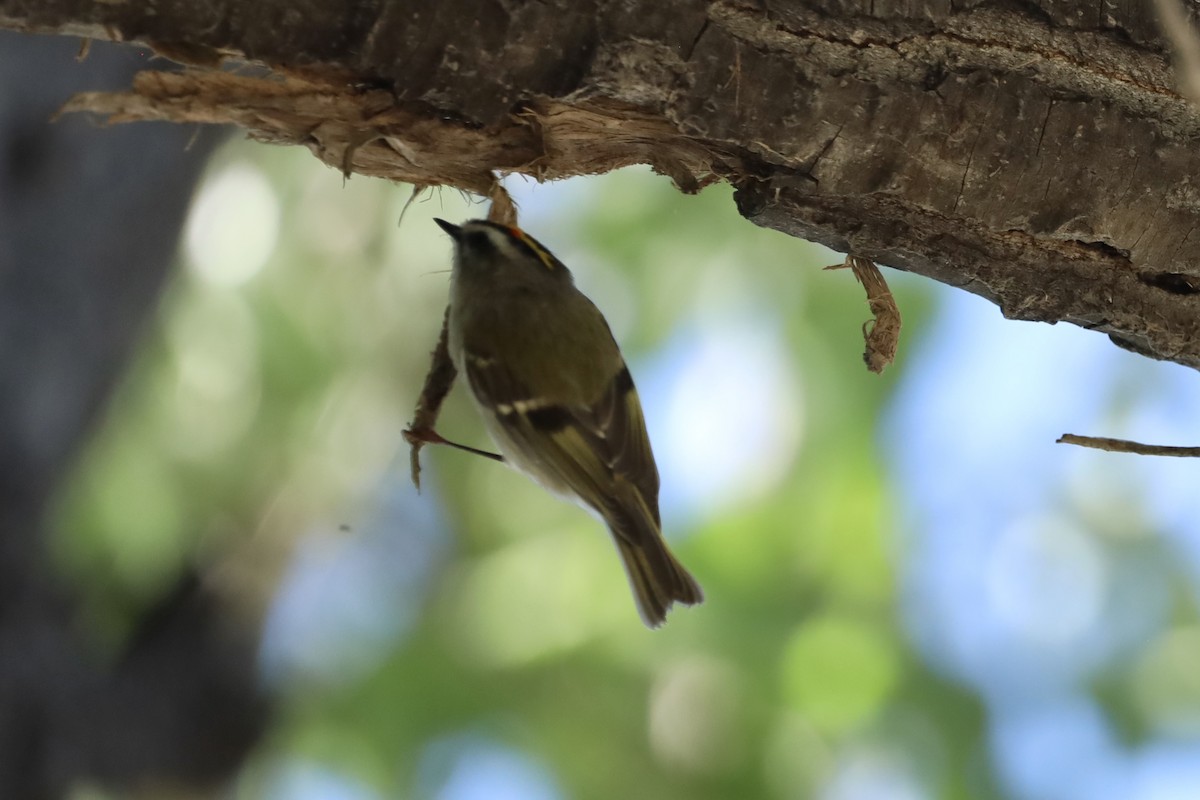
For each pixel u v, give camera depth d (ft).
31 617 35.50
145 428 40.93
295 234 45.01
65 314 30.17
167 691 40.96
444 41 16.69
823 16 17.29
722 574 36.37
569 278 27.12
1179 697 35.88
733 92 17.52
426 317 46.85
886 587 36.14
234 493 43.32
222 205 44.09
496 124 18.10
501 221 26.55
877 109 17.93
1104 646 37.24
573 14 16.74
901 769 34.78
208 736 41.27
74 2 15.43
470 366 26.04
